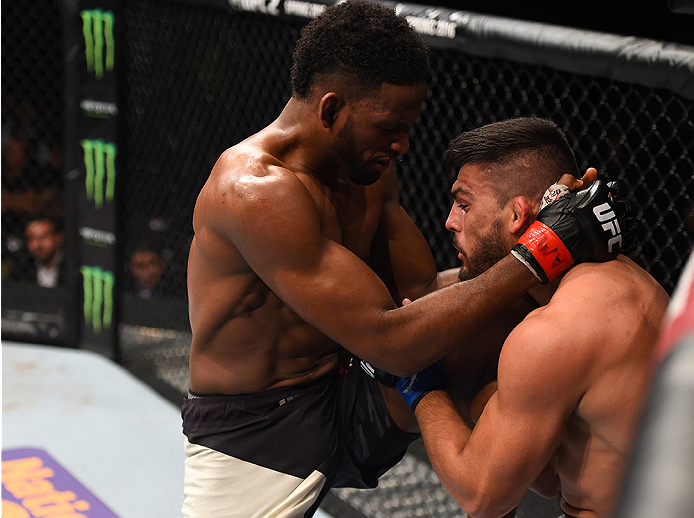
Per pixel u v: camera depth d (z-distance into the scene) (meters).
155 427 2.77
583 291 1.02
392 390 1.37
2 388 3.02
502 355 1.03
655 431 0.23
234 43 2.87
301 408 1.33
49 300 3.68
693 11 1.27
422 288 1.54
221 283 1.25
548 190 1.08
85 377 3.19
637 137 1.98
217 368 1.34
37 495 2.24
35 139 4.00
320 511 2.30
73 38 3.22
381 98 1.15
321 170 1.27
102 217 3.31
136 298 3.32
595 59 1.63
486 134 1.14
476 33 1.89
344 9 1.17
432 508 2.21
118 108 3.20
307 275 1.14
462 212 1.17
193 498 1.38
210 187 1.22
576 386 0.99
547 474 1.24
